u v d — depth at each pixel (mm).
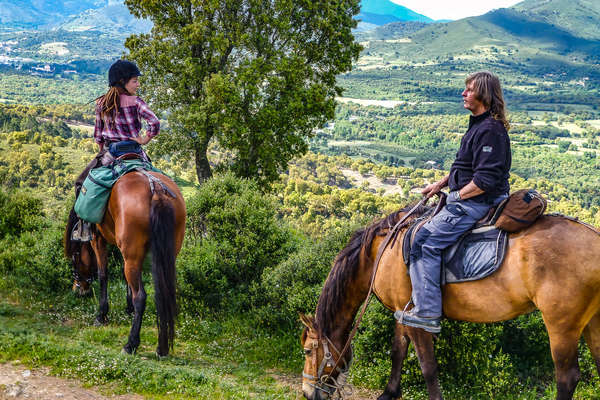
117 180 5242
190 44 20344
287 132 20969
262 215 7574
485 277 3301
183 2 20469
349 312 3967
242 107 19922
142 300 5066
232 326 6574
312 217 57312
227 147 20359
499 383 4793
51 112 193500
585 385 4816
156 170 5672
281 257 7395
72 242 6543
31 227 9602
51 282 7309
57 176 86312
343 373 3873
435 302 3414
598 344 3301
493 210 3377
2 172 12727
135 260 5027
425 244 3455
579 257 3027
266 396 4445
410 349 4926
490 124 3275
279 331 6383
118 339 5723
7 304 6551
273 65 20203
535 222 3270
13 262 7930
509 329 5684
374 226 3949
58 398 3688
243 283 7371
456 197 3432
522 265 3180
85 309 6723
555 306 3064
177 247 5293
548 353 5562
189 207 7867
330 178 153000
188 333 6316
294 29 21484
